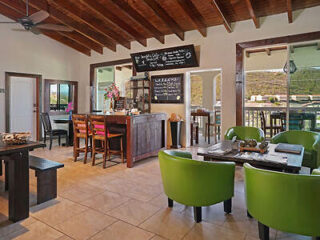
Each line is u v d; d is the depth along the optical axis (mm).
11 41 6164
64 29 4457
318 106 4426
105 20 5625
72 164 4395
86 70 7742
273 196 1728
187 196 2225
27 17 3848
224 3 4395
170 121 5938
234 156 2572
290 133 3557
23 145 2398
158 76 6309
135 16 5031
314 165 3086
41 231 2152
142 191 3100
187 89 6039
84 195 2967
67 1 5039
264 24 4812
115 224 2270
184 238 2031
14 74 6242
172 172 2279
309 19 4387
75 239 2025
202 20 5078
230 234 2092
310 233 1662
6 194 3000
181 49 5664
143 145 4562
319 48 4391
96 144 5336
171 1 4586
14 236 2070
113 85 5047
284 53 6992
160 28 5668
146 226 2230
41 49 6816
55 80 7184
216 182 2189
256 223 2283
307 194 1610
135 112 4715
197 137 6688
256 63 7391
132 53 6480
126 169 4086
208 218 2381
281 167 2256
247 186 1954
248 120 7398
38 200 2725
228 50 5238
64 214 2473
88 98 7715
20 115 6625
